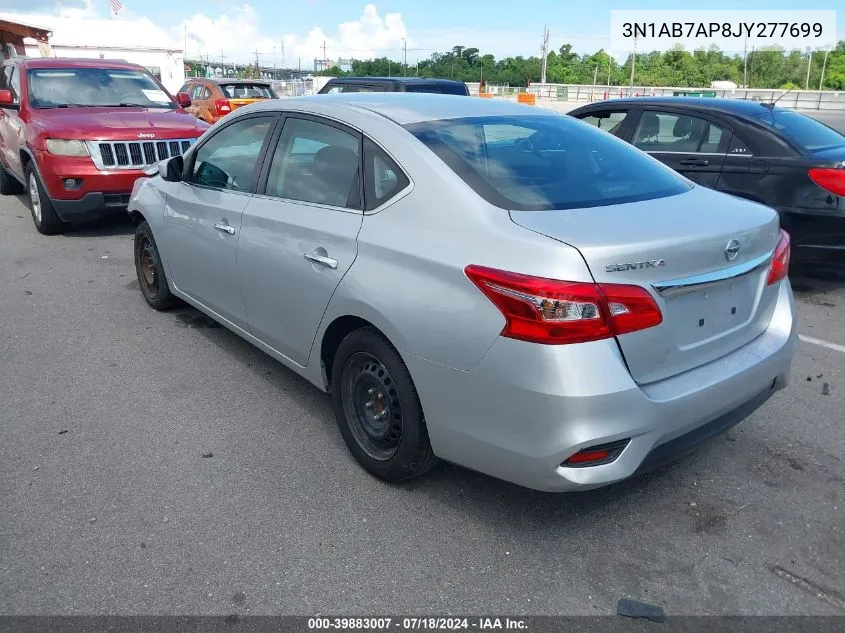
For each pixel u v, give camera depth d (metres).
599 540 2.99
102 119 8.09
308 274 3.49
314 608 2.61
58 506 3.17
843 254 5.97
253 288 4.02
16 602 2.60
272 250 3.77
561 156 3.41
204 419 3.99
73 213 7.81
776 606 2.64
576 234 2.63
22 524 3.04
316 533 3.02
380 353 3.13
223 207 4.27
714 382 2.84
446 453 2.96
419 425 3.05
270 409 4.12
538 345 2.52
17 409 4.07
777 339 3.23
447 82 11.79
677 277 2.69
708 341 2.91
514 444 2.66
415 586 2.72
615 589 2.71
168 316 5.63
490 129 3.48
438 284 2.81
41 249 7.74
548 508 3.21
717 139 6.49
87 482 3.37
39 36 23.58
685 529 3.07
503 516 3.14
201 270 4.63
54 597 2.63
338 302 3.28
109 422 3.95
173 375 4.55
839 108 40.66
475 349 2.68
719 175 6.42
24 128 8.25
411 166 3.13
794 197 6.02
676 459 2.88
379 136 3.33
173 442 3.74
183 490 3.31
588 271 2.50
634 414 2.58
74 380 4.46
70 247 7.84
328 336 3.50
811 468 3.54
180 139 8.27
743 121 6.37
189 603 2.62
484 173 3.07
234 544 2.94
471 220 2.83
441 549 2.93
